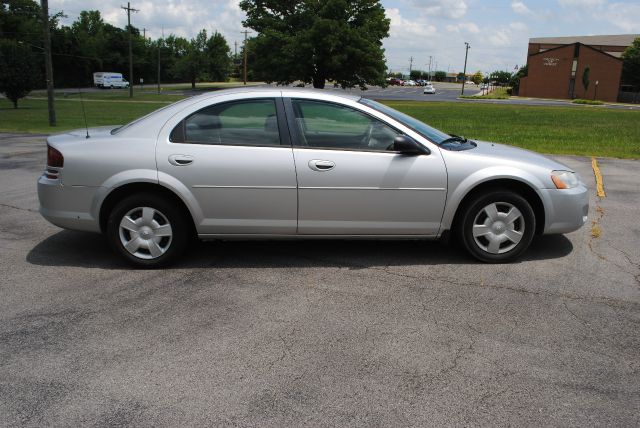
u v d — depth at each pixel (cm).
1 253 523
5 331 362
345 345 344
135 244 476
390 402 284
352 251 529
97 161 467
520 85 8500
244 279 457
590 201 751
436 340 352
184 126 472
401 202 473
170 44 11706
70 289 435
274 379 305
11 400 285
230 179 463
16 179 895
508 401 286
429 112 3756
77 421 268
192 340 350
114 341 348
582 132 2053
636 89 8338
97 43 9769
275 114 471
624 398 289
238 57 12544
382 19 5825
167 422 268
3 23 8250
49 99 2302
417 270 478
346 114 473
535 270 479
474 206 479
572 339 354
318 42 5597
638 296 424
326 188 466
